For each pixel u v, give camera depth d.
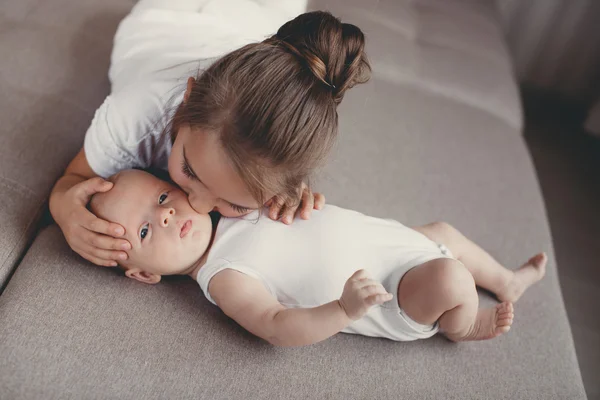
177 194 0.93
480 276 1.07
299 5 1.28
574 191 2.06
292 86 0.72
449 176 1.33
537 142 2.24
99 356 0.84
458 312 0.89
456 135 1.44
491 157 1.41
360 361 0.92
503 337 1.02
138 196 0.91
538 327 1.06
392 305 0.92
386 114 1.43
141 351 0.86
